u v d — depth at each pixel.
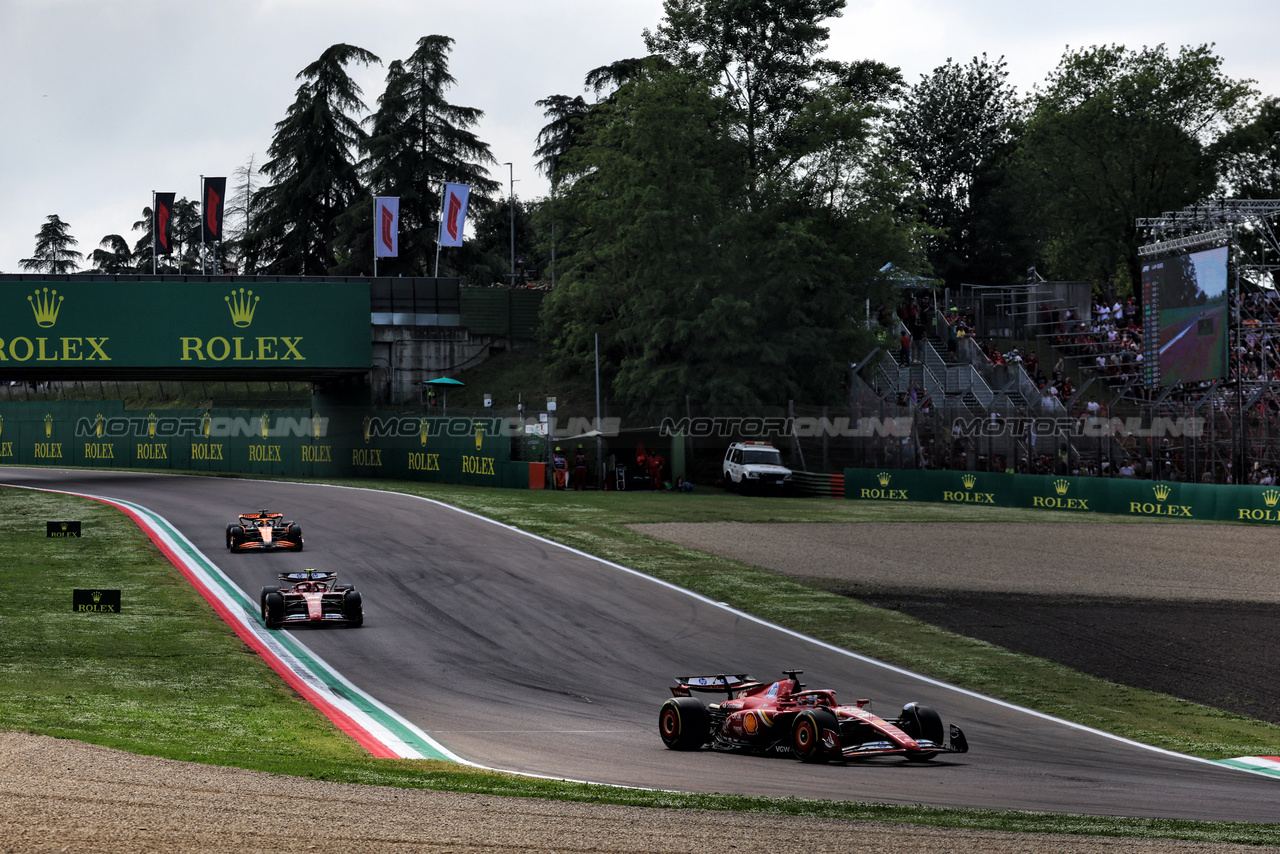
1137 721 44.88
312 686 48.94
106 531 96.69
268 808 24.08
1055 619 65.50
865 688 49.84
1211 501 111.06
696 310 149.62
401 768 30.17
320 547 89.06
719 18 166.50
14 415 196.12
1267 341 134.62
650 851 21.53
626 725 42.12
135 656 53.06
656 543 91.88
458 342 169.12
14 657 51.38
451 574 77.81
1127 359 151.12
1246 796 30.86
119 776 26.72
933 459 138.75
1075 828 24.17
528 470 135.50
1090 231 189.38
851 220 157.12
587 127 164.38
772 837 22.80
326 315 147.25
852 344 152.38
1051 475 121.94
